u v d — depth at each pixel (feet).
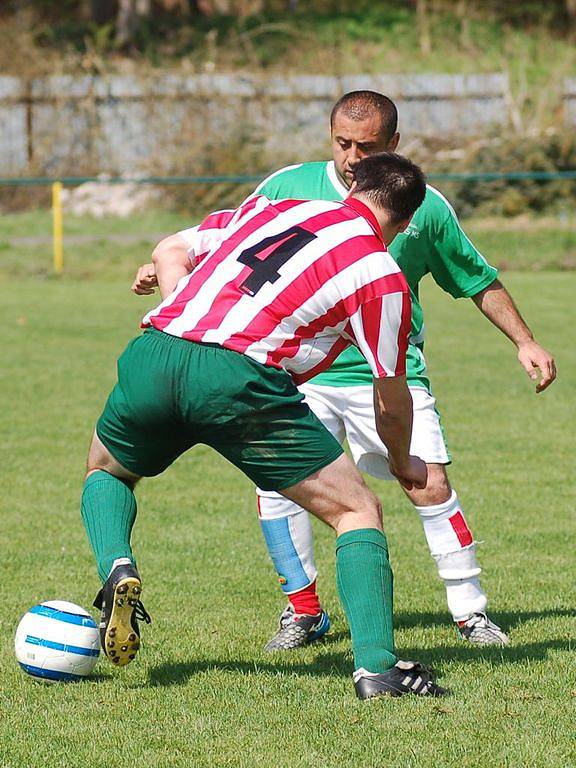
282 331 30.40
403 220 32.35
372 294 30.22
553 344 116.16
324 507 31.48
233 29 295.69
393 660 31.89
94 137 220.64
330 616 42.75
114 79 221.05
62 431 78.28
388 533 54.85
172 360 30.42
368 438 39.86
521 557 50.08
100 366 104.12
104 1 304.09
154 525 56.13
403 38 291.17
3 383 95.61
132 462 32.37
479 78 230.48
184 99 215.31
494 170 205.46
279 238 31.24
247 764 27.94
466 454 71.56
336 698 32.30
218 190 206.90
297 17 307.17
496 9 303.48
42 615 34.53
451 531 38.88
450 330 127.13
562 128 210.79
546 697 32.37
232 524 56.34
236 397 29.96
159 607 43.01
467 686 33.22
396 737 29.32
